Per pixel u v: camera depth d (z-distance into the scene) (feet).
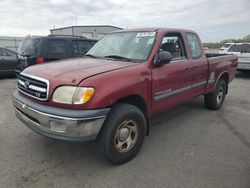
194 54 14.58
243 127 14.66
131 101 10.63
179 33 13.51
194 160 10.50
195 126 14.74
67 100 8.45
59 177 9.14
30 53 22.94
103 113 8.73
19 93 10.84
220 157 10.79
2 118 15.75
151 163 10.23
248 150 11.53
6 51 32.86
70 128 8.37
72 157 10.66
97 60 11.61
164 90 11.79
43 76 9.29
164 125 14.87
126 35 13.16
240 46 35.91
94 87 8.56
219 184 8.76
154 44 11.51
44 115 8.72
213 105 17.67
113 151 9.55
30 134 13.05
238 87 28.40
